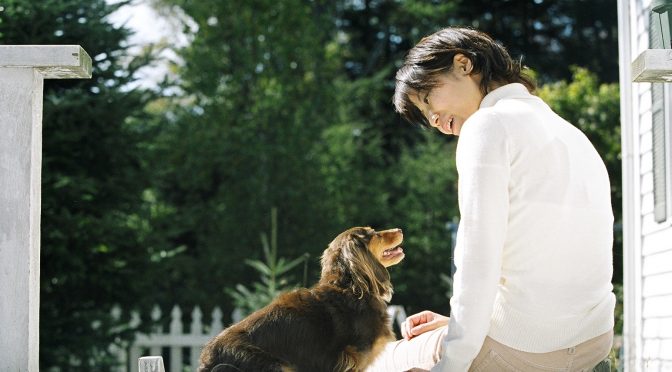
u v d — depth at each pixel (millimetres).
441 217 15781
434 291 14969
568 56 18734
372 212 15281
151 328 10250
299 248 13914
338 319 3547
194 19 14695
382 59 19328
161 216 11195
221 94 14617
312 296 3602
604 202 2490
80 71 2557
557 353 2402
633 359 4535
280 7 14789
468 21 18969
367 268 3686
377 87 16609
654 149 5945
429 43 2699
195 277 13812
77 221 8977
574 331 2395
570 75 18562
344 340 3527
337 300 3596
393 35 19672
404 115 2867
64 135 8977
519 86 2598
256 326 3381
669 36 3090
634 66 2643
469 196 2342
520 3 18969
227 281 13805
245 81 14852
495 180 2334
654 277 6160
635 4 6559
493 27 19094
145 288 10188
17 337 2434
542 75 18781
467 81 2637
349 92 16125
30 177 2482
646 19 6230
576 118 11312
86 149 9383
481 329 2291
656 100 5875
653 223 6211
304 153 14500
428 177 15984
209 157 14125
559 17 19047
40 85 2572
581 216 2404
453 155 16344
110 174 9758
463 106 2650
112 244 9406
